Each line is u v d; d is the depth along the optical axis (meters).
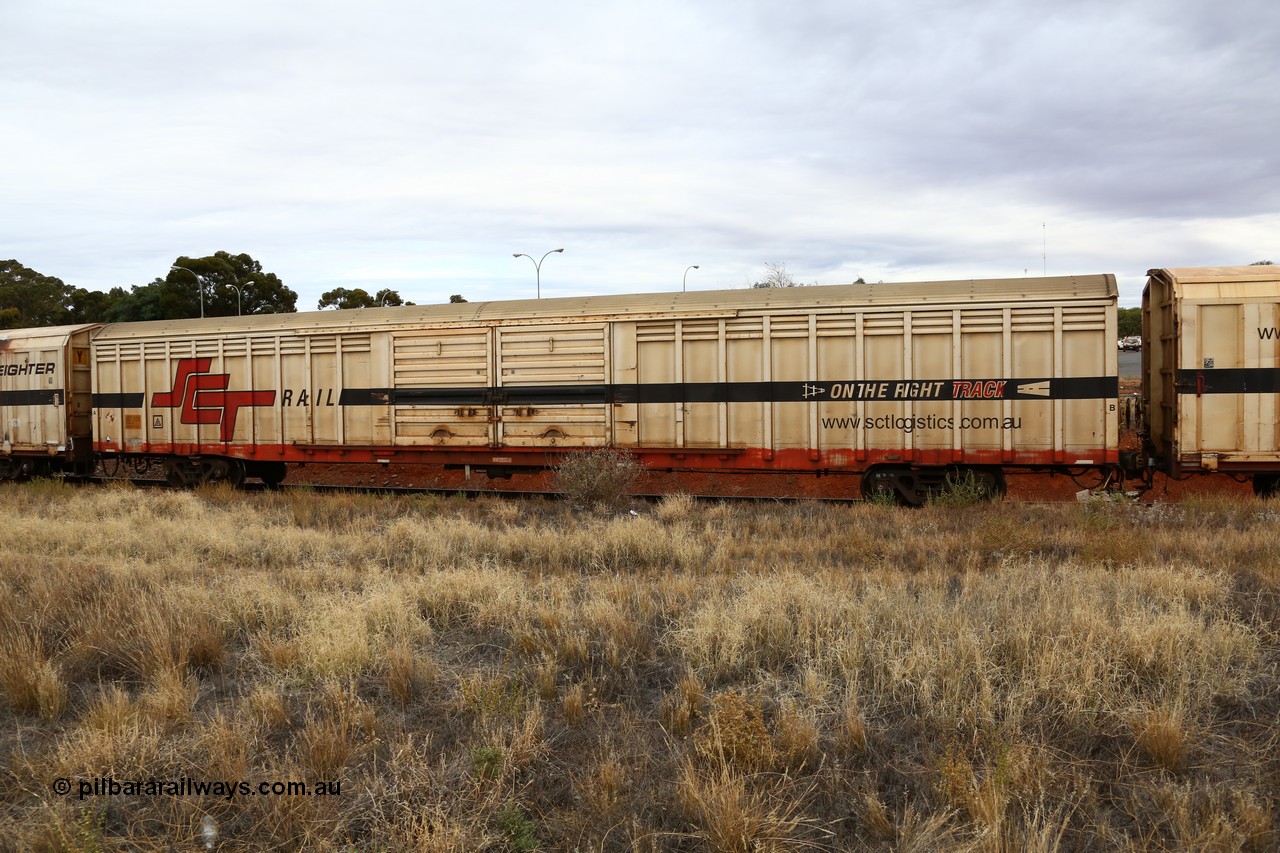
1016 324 13.35
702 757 4.76
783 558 9.96
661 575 9.41
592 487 14.01
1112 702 5.25
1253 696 5.48
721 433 14.63
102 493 16.44
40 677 5.79
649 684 6.12
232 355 17.75
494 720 5.23
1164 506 12.56
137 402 18.77
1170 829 4.03
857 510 12.90
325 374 16.95
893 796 4.43
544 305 15.73
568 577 9.12
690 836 3.98
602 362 15.18
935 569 8.82
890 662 5.81
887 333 13.88
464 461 16.31
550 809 4.37
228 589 7.97
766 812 4.18
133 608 7.17
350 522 13.07
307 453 17.25
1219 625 6.32
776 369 14.41
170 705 5.41
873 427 14.00
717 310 14.62
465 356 15.92
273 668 6.27
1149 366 14.60
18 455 20.38
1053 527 11.22
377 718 5.37
